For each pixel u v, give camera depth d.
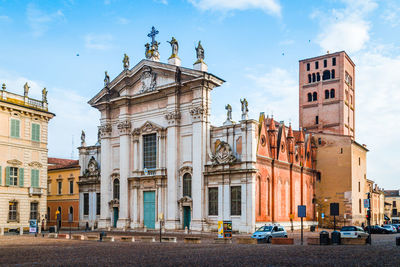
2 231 54.47
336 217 74.31
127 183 66.06
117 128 69.31
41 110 64.56
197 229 56.72
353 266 20.19
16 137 61.38
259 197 56.72
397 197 151.12
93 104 71.75
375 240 47.28
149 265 21.00
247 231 53.25
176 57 63.03
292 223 64.56
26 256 26.58
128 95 66.88
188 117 60.50
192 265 20.88
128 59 68.69
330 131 90.50
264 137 59.16
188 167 59.34
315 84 93.56
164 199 61.53
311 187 74.94
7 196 59.25
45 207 64.69
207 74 58.19
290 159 66.56
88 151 76.69
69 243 39.31
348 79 94.94
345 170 74.81
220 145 56.94
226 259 23.66
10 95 61.53
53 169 82.62
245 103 56.31
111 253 28.44
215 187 57.00
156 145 63.34
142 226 63.81
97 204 73.00
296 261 22.45
